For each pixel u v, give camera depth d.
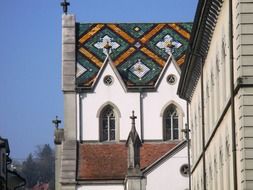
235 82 45.69
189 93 80.62
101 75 98.81
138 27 103.56
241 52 44.66
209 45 60.81
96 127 98.06
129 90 98.50
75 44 101.00
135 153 90.75
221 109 53.34
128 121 98.31
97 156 96.88
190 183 82.81
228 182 50.84
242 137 44.41
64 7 101.81
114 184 95.12
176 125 98.44
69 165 96.25
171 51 100.31
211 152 60.88
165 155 90.69
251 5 44.81
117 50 101.69
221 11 52.88
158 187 90.44
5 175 104.38
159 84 98.81
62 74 99.00
